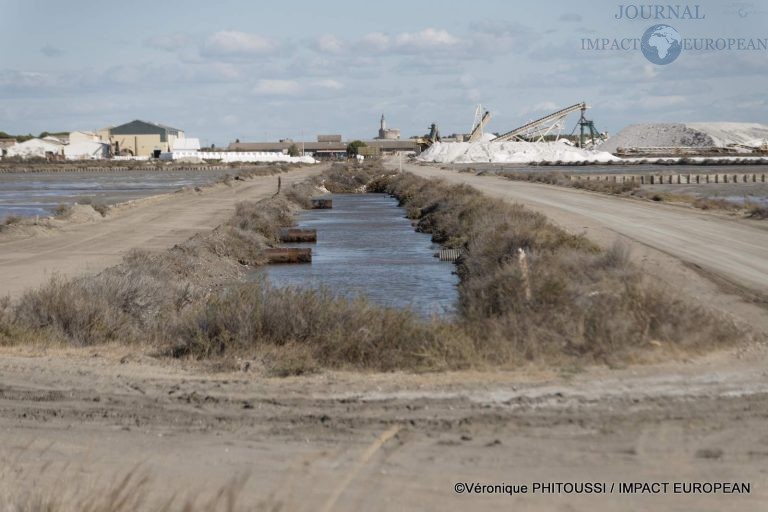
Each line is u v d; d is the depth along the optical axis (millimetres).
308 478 11414
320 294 23688
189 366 18953
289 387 16547
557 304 20281
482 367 17641
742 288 27766
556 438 12844
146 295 26781
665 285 25078
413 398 15391
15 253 45750
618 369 17141
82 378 17719
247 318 20453
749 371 16812
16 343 21891
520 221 45531
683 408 14312
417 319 20516
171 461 12312
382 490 10891
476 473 11430
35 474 11688
